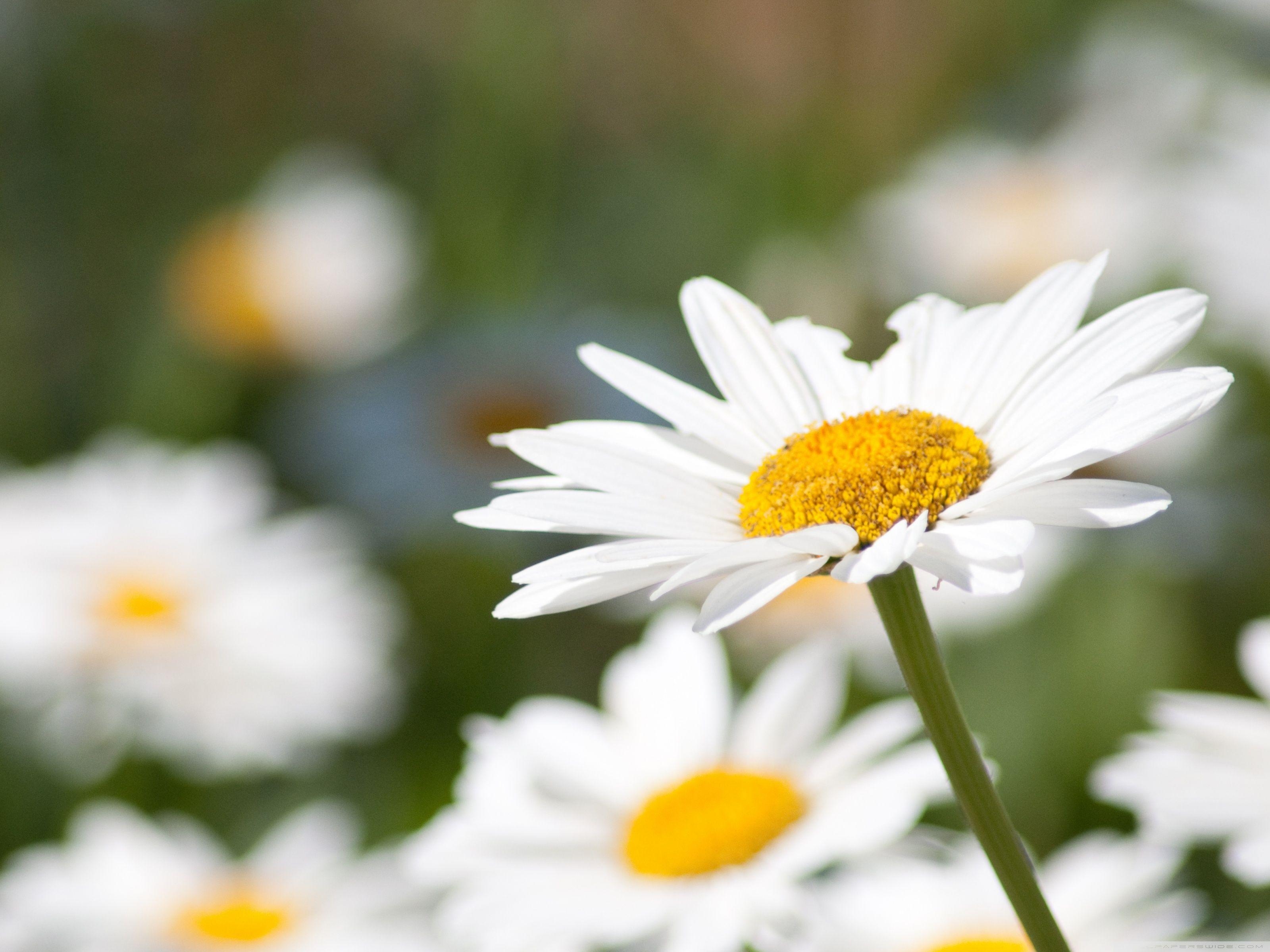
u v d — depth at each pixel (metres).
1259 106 0.88
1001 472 0.58
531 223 1.03
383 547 0.88
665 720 0.66
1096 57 0.99
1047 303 0.60
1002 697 0.79
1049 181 0.93
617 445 0.60
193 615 0.82
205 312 0.99
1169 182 0.89
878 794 0.64
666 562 0.58
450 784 0.82
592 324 0.98
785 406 0.60
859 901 0.65
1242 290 0.83
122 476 0.86
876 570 0.55
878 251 0.95
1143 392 0.57
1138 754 0.64
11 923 0.73
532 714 0.66
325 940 0.72
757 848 0.64
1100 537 0.81
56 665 0.80
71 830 0.79
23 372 0.94
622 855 0.64
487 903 0.64
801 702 0.66
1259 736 0.63
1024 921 0.57
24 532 0.83
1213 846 0.71
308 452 0.93
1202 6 0.95
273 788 0.82
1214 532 0.81
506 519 0.59
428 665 0.85
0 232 1.00
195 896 0.73
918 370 0.60
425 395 0.92
